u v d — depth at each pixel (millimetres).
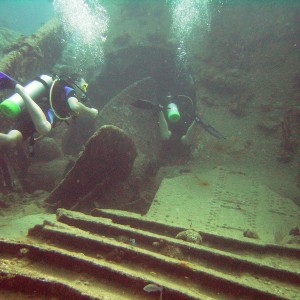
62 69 11211
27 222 4230
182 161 7934
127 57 9898
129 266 2947
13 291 2377
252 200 5586
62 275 2682
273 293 2734
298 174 6957
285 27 10430
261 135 8258
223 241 3809
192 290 2688
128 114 7605
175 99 6438
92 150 4629
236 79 9531
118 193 5781
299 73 9289
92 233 3684
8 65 6637
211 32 10695
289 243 4078
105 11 11219
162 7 11109
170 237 3836
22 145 6770
